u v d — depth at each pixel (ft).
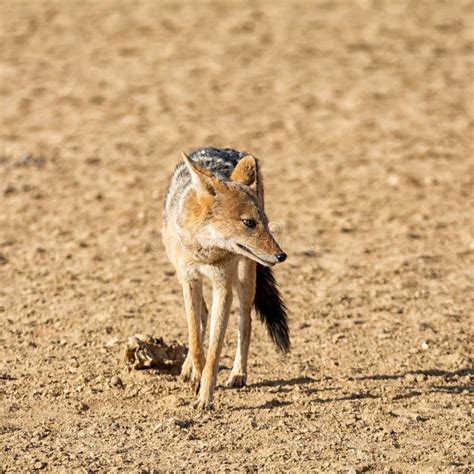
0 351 57.93
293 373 54.85
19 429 46.83
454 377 53.98
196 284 51.01
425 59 155.33
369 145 113.50
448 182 99.35
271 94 137.28
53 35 169.37
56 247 80.53
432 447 44.78
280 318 55.52
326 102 132.98
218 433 46.34
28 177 100.83
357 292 69.87
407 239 82.64
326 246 81.15
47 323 63.05
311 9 189.88
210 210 48.32
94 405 50.26
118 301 67.62
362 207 91.71
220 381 53.72
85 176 101.91
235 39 167.94
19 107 129.18
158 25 177.17
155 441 45.32
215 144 113.60
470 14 184.34
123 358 55.31
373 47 162.50
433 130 119.44
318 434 46.26
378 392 51.80
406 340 60.08
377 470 42.39
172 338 59.88
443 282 71.92
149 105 131.34
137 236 83.61
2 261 76.74
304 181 100.17
